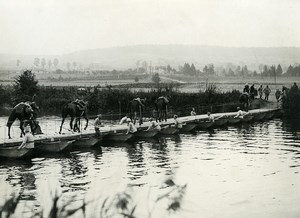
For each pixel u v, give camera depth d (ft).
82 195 56.34
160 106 134.41
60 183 64.59
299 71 437.58
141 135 116.47
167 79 554.46
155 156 88.48
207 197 56.18
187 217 47.24
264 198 55.83
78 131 105.29
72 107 103.65
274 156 87.35
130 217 21.35
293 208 51.21
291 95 188.75
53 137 95.04
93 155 89.81
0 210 18.34
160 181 63.98
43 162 82.12
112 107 184.03
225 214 49.01
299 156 86.99
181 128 131.85
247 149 96.99
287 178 67.26
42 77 648.79
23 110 93.86
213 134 127.03
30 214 46.42
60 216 20.01
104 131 110.52
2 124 149.59
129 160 83.92
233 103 187.93
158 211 48.73
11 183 64.69
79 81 520.42
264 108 195.93
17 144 88.33
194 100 186.80
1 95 190.08
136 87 302.04
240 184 63.67
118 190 59.31
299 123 160.15
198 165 78.59
